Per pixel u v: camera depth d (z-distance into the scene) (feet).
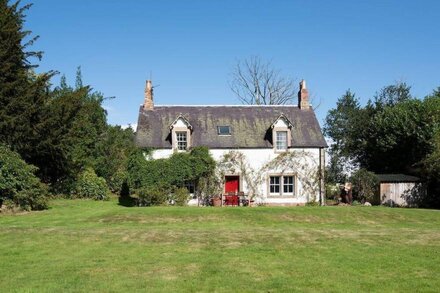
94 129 147.43
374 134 149.48
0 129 85.81
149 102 121.08
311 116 122.93
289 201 113.29
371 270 37.29
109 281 33.55
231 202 112.16
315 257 42.37
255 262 40.19
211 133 115.85
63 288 31.65
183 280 33.96
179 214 80.28
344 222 77.36
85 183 126.41
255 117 121.29
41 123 90.79
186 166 107.65
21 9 97.09
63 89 151.43
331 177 176.65
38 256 42.60
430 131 125.90
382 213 83.92
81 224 70.33
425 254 43.62
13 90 89.35
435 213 85.51
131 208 89.35
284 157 113.80
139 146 110.73
